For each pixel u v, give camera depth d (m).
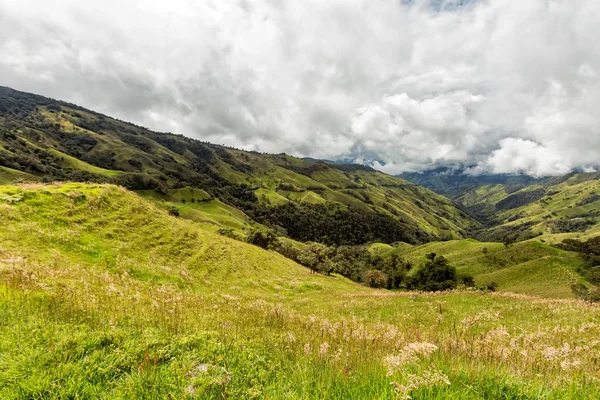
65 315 8.09
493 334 7.91
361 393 4.43
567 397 4.41
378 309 24.48
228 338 8.34
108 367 5.29
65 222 29.89
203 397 4.62
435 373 4.47
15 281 10.72
